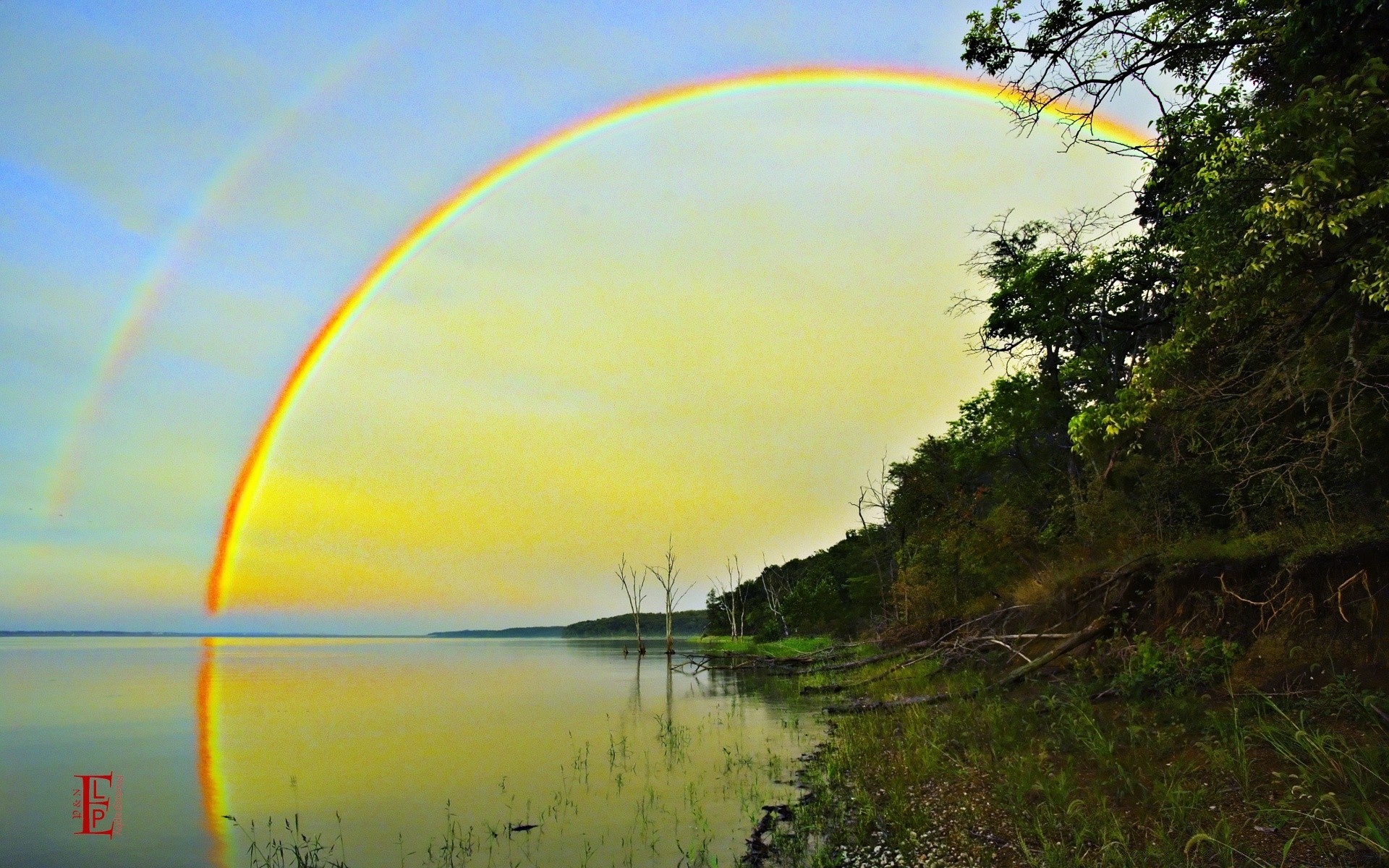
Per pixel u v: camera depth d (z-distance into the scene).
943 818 10.30
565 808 13.14
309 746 20.86
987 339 31.12
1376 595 11.82
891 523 46.75
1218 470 16.44
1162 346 11.51
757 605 109.06
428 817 12.97
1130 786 9.63
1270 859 7.39
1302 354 10.66
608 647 125.19
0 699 35.72
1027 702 16.56
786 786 13.95
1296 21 10.56
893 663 31.12
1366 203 8.16
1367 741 9.35
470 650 127.19
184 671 60.22
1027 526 29.31
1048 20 13.11
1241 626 14.52
